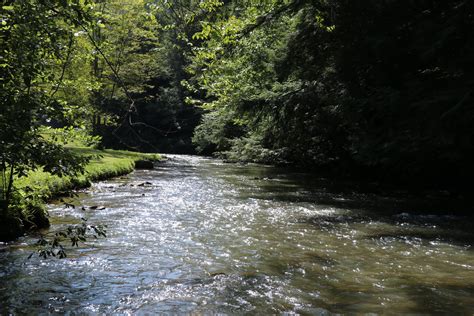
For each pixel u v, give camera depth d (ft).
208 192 57.57
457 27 49.93
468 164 59.82
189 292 21.34
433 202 51.88
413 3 59.52
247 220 39.47
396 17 61.00
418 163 61.41
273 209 45.47
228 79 62.49
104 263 25.68
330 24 64.49
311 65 72.90
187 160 130.62
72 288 21.54
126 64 114.32
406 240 32.76
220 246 30.19
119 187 58.59
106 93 99.35
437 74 57.88
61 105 21.34
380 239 32.99
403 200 53.31
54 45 19.29
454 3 55.36
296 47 71.10
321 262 26.76
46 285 21.81
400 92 55.57
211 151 176.76
